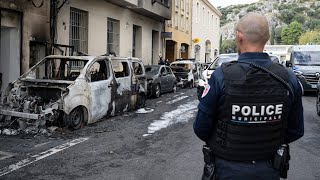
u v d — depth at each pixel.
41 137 7.98
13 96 8.84
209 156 2.56
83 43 17.33
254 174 2.38
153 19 26.94
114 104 10.56
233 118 2.38
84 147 7.22
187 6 36.56
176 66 23.28
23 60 12.70
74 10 16.50
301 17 135.75
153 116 11.09
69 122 8.57
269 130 2.40
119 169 5.87
